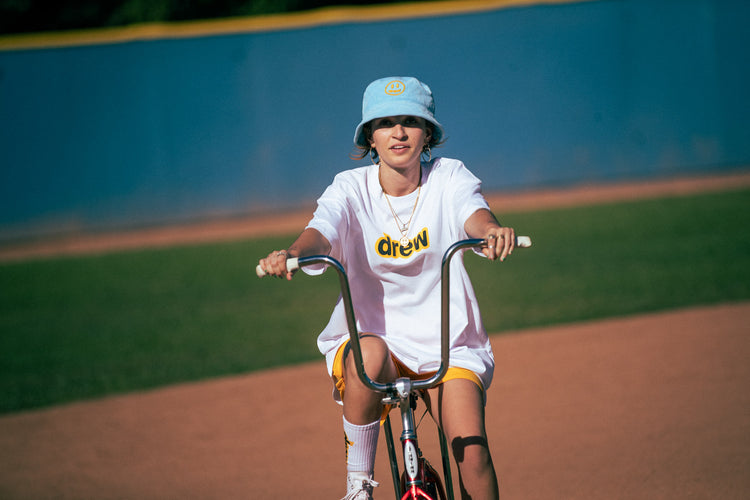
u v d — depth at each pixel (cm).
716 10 6381
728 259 3447
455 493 1546
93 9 7475
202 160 6109
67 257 5053
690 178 6269
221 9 7375
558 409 1916
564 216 5022
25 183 5856
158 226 6081
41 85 5816
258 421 2014
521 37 6278
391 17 6169
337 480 1627
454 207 1054
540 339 2539
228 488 1620
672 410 1834
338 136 6259
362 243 1091
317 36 6131
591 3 6284
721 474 1485
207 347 2783
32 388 2455
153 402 2230
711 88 6462
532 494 1480
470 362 1060
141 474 1728
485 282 3472
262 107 6138
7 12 7394
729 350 2244
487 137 6319
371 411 1025
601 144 6425
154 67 5956
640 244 3950
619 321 2658
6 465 1833
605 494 1451
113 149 5972
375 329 1112
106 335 3053
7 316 3500
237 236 5366
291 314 3189
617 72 6372
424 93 1041
